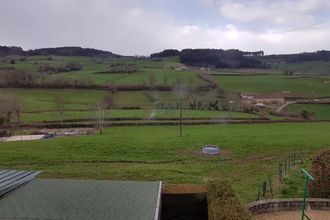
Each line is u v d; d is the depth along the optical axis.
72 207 18.73
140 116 96.06
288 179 35.44
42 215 17.58
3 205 18.83
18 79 138.38
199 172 39.94
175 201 22.45
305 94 138.38
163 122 88.12
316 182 25.67
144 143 57.16
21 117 94.06
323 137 68.81
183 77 161.12
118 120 91.00
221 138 63.66
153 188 22.38
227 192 19.55
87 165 43.28
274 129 80.81
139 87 138.75
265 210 22.52
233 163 45.81
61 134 74.38
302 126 88.12
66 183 23.19
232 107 113.12
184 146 55.81
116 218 17.34
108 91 134.50
